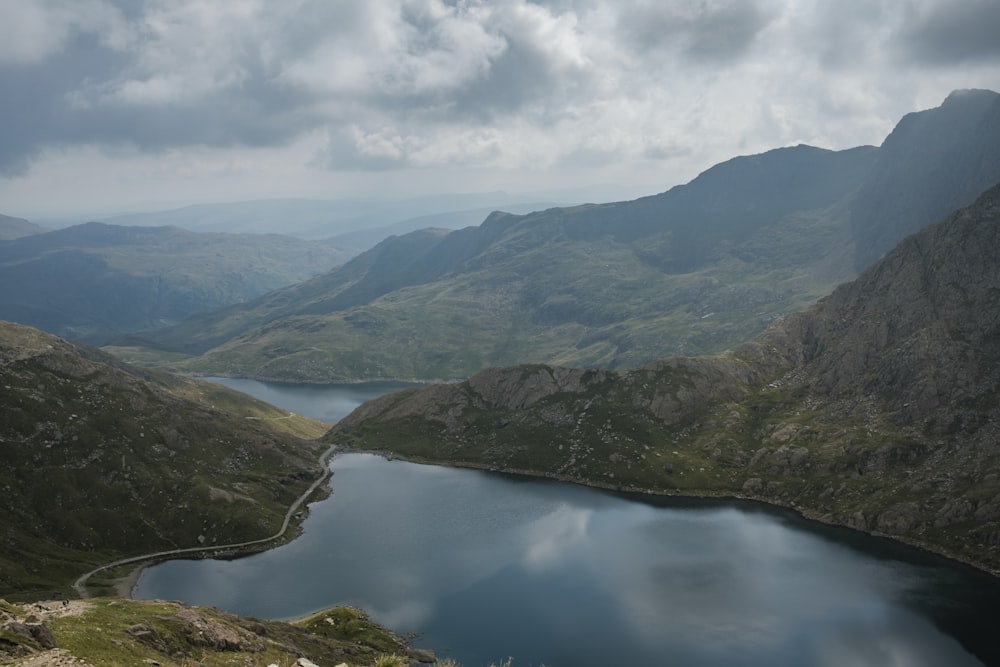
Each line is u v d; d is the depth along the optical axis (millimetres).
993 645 144625
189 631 92625
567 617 160750
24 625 64062
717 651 144000
